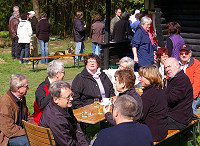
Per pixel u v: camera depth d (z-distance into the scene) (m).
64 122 3.61
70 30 22.33
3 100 4.28
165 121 4.35
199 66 5.73
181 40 6.91
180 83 4.64
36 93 4.69
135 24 10.85
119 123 3.06
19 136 4.30
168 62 4.72
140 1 18.91
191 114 4.82
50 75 4.68
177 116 4.72
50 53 14.89
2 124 4.23
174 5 8.77
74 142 3.68
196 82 5.70
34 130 3.68
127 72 4.19
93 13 21.36
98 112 4.71
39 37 11.90
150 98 4.22
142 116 4.11
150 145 2.97
